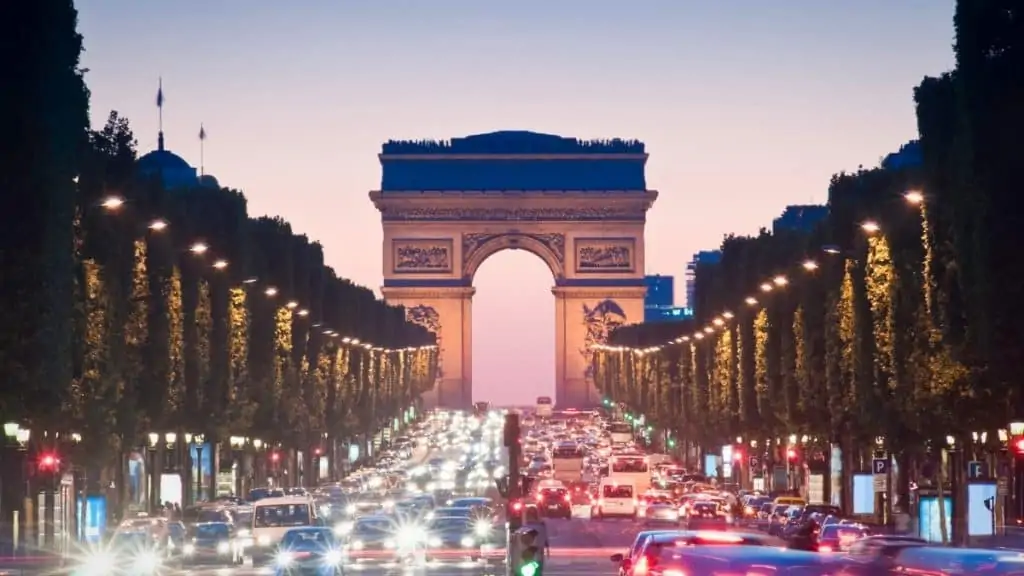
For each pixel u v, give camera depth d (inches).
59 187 7037.4
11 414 7047.2
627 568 4500.5
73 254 7603.4
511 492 6087.6
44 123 6889.8
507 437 6097.4
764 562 3048.7
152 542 7667.3
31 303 6884.8
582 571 7613.2
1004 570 2920.8
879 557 3149.6
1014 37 6786.4
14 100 6845.5
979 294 6786.4
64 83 7244.1
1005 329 6727.4
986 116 6781.5
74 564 7687.0
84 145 7800.2
